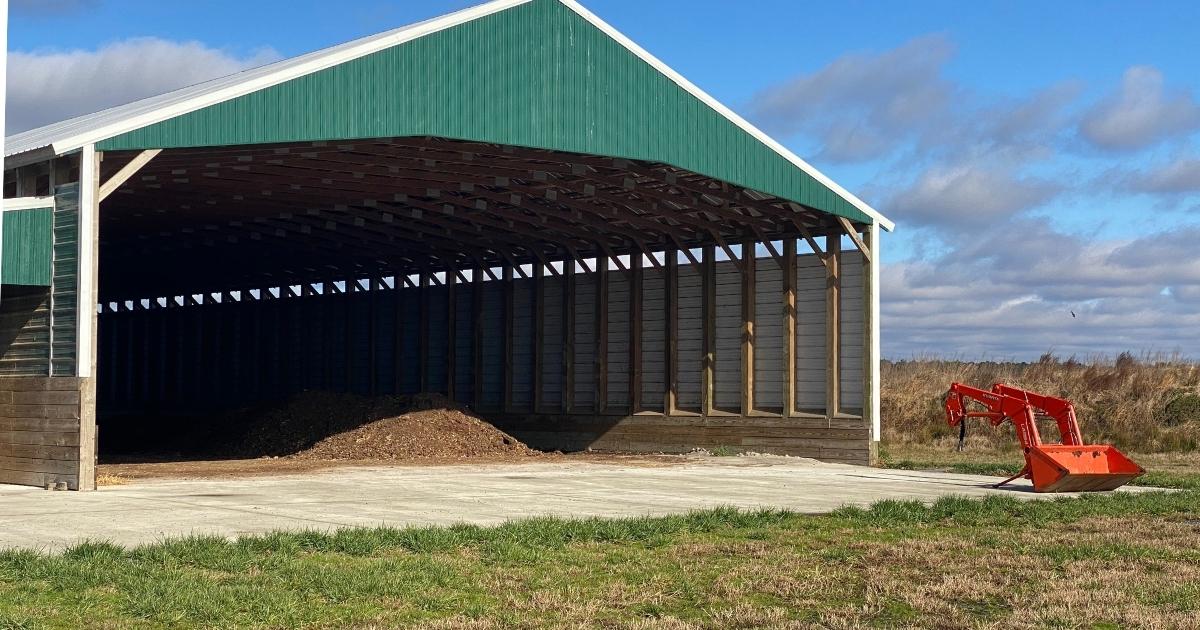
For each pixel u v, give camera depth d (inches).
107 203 960.9
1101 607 313.7
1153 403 1264.8
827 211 952.9
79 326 629.6
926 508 548.7
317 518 503.2
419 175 892.6
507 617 295.1
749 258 1047.0
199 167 799.7
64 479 634.8
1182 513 552.7
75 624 283.9
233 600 304.8
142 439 1424.7
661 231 1069.8
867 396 969.5
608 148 823.7
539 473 799.1
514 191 960.9
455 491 646.5
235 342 1509.6
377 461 960.9
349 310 1368.1
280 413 1163.3
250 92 677.9
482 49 768.3
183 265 1379.2
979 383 1432.1
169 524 477.4
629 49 839.7
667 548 417.4
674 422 1080.8
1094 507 568.7
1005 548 425.1
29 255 642.8
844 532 469.1
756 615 299.4
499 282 1231.5
